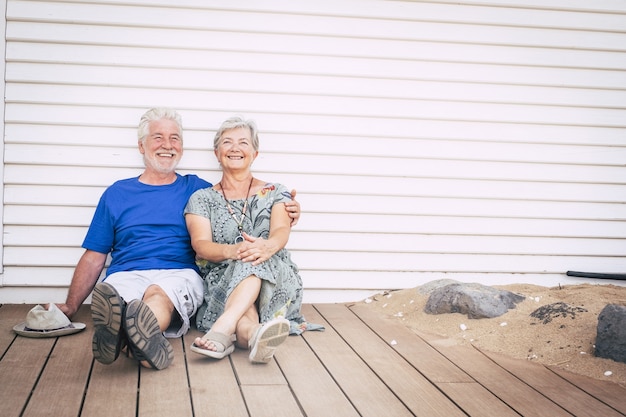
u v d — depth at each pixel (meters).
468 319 4.01
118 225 4.02
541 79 4.78
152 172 4.14
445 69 4.66
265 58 4.47
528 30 4.73
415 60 4.62
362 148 4.62
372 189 4.66
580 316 3.73
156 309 3.46
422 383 3.02
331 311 4.42
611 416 2.69
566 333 3.61
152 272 3.84
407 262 4.75
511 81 4.74
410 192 4.70
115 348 2.85
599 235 4.97
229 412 2.57
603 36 4.82
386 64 4.59
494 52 4.70
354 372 3.14
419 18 4.58
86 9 4.27
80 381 2.88
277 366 3.19
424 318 4.15
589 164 4.91
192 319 4.00
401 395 2.85
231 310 3.31
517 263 4.89
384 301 4.59
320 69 4.52
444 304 4.12
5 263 4.31
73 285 4.01
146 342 2.92
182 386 2.85
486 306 4.01
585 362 3.30
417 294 4.50
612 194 4.96
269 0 4.43
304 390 2.86
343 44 4.53
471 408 2.72
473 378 3.11
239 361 3.24
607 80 4.86
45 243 4.35
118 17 4.30
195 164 4.48
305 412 2.61
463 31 4.65
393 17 4.55
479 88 4.71
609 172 4.95
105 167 4.39
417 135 4.67
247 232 3.91
